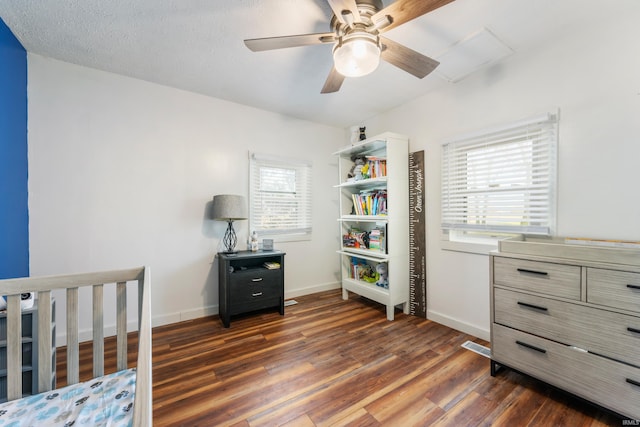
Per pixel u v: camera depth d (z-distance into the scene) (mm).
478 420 1403
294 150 3473
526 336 1639
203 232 2836
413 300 2852
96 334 1323
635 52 1574
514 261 1694
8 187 1809
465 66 2223
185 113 2729
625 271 1303
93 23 1711
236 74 2383
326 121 3621
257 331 2477
